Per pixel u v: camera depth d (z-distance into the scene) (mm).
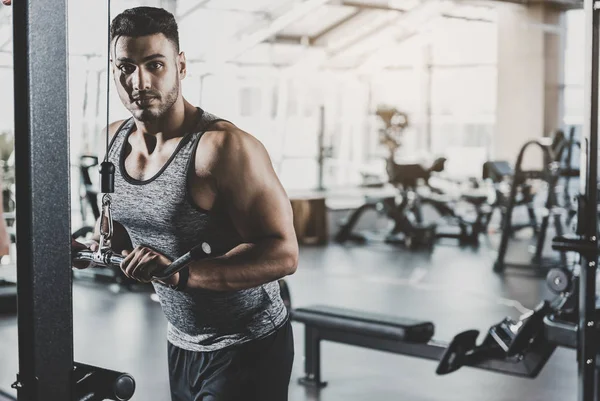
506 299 6141
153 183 1766
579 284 2840
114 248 1929
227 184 1728
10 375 3973
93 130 6277
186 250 1817
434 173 10641
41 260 1337
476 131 12594
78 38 5270
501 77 12203
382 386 4004
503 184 10633
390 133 9109
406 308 5832
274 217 1758
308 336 4016
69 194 1362
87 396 1409
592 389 2752
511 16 12008
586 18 2674
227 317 1826
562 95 12156
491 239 9570
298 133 11625
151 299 5992
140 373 4117
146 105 1711
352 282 6895
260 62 10586
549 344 3078
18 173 1328
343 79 11617
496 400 3777
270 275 1745
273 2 9617
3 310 5258
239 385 1837
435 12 11227
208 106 9688
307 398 3818
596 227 2715
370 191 11219
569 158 7590
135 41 1692
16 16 1300
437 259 8164
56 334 1364
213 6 9336
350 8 10836
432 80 12406
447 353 3176
